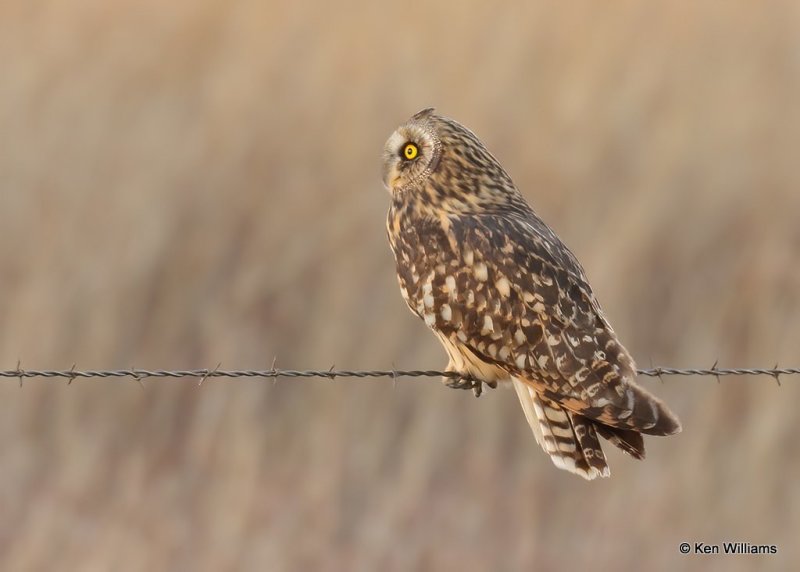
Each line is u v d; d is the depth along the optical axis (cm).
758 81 1681
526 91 1614
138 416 1355
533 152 1533
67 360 1353
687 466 1218
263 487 1259
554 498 1266
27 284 1380
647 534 1191
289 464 1287
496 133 1575
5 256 1421
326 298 1380
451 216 822
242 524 1175
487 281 790
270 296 1416
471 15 1692
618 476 1226
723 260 1480
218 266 1459
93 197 1471
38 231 1428
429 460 1265
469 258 798
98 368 1352
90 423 1340
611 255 1421
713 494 1213
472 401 1295
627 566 1180
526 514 1210
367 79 1620
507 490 1288
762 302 1377
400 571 1200
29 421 1325
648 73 1627
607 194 1509
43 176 1476
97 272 1402
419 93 1606
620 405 745
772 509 1219
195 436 1292
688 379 1360
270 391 1355
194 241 1462
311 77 1625
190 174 1507
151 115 1576
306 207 1466
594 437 768
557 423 775
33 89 1547
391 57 1655
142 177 1490
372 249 1415
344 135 1542
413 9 1716
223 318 1388
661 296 1459
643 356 1420
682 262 1471
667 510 1204
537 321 775
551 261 790
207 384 1329
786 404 1271
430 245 817
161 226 1448
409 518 1246
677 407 1349
